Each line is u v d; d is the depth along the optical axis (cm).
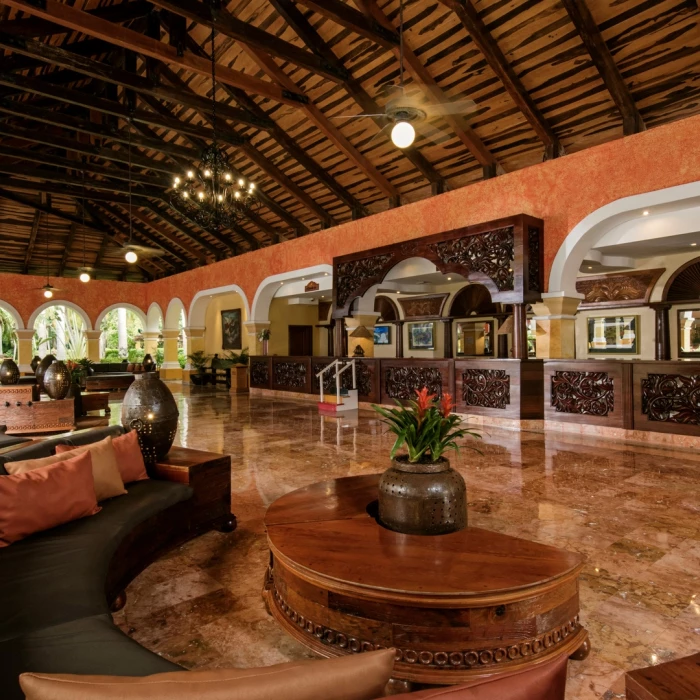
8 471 249
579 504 366
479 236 717
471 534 210
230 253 1421
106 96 899
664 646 198
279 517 229
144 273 1786
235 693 78
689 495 386
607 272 917
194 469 308
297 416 838
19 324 1486
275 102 841
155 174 1241
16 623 155
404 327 1322
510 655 165
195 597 243
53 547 213
